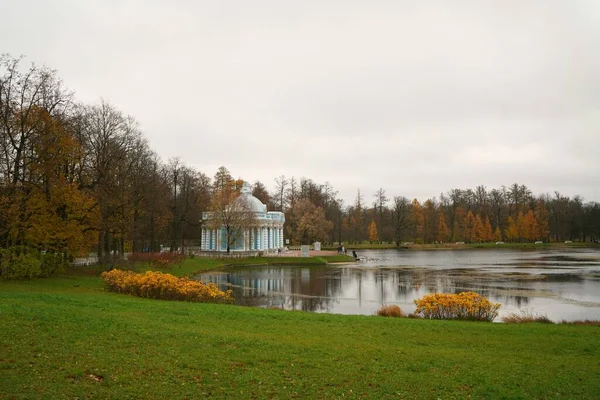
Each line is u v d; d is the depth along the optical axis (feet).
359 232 480.23
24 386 35.06
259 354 47.75
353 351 51.85
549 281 170.81
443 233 467.11
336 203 444.55
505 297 133.18
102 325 54.24
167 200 241.14
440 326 70.85
